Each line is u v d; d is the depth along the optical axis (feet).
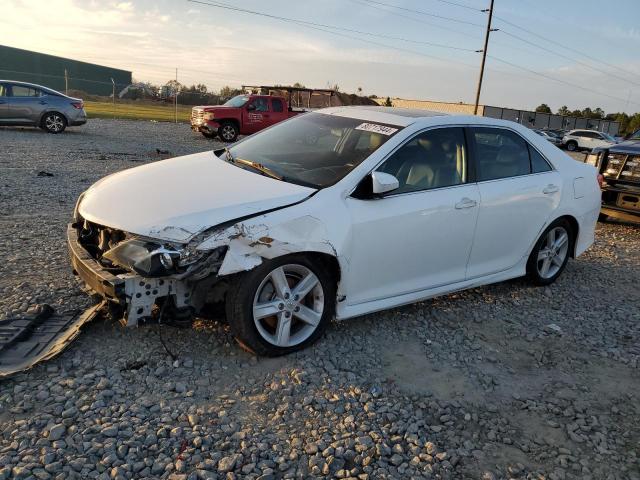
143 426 9.17
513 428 10.27
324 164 13.14
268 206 11.14
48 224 20.52
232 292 10.93
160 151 45.55
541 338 14.25
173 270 10.16
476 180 14.85
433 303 15.89
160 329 11.01
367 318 14.34
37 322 11.89
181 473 8.23
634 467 9.40
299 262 11.43
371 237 12.38
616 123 231.30
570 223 18.12
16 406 9.32
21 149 41.55
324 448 9.14
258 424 9.60
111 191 12.34
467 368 12.35
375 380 11.40
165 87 139.23
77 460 8.21
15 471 7.86
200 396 10.20
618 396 11.72
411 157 13.53
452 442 9.68
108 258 10.74
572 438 10.08
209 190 11.74
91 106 114.73
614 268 21.21
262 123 67.97
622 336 14.83
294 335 12.06
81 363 10.81
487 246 15.34
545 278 17.97
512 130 16.37
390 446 9.39
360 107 16.34
